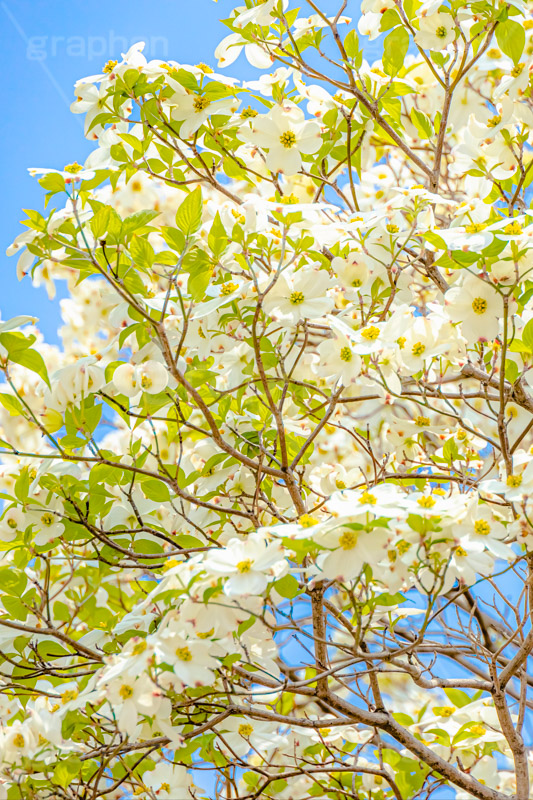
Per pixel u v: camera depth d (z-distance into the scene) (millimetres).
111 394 2162
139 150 2256
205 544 2264
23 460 2275
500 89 2248
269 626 1952
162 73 2203
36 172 2078
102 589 2488
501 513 2119
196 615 1946
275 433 2262
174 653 1944
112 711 1979
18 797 2143
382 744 2465
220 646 1982
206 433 2135
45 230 2059
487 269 2041
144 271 2068
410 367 2154
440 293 2369
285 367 2268
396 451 2324
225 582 1925
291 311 2098
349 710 2129
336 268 2123
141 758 2141
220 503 2293
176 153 2344
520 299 2068
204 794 2324
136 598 2473
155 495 2199
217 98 2230
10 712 2311
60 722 2104
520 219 2018
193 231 2035
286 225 2051
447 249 2039
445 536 1925
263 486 2289
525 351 2082
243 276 2133
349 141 2305
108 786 2348
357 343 2078
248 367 2223
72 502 2131
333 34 2287
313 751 2355
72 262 2084
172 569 1934
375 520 1882
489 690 2186
